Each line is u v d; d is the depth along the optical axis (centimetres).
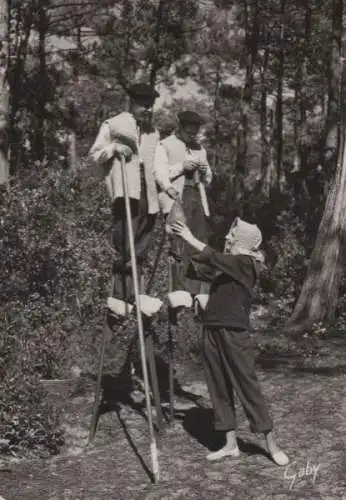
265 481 452
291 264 1306
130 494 438
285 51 3606
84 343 764
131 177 548
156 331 801
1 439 509
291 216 1486
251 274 477
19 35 2300
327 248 1083
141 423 570
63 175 914
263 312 1208
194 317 843
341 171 1099
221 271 472
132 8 2772
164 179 554
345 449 503
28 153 2380
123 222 557
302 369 750
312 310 1073
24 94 2442
